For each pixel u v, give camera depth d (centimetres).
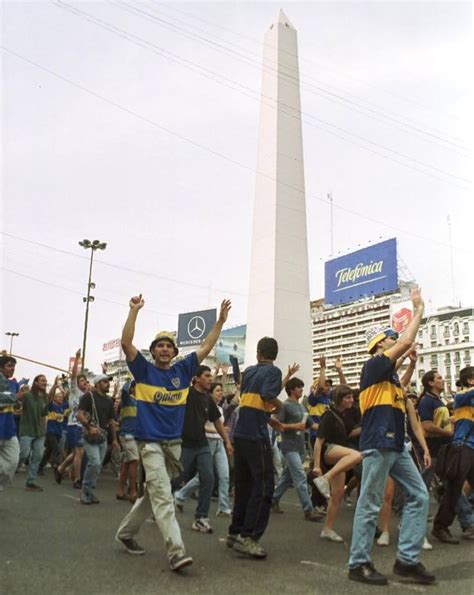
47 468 1430
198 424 661
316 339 8862
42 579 434
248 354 2150
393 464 489
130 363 510
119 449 1216
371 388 488
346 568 501
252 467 555
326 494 598
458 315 6494
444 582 466
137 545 531
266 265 2117
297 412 807
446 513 640
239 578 460
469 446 639
